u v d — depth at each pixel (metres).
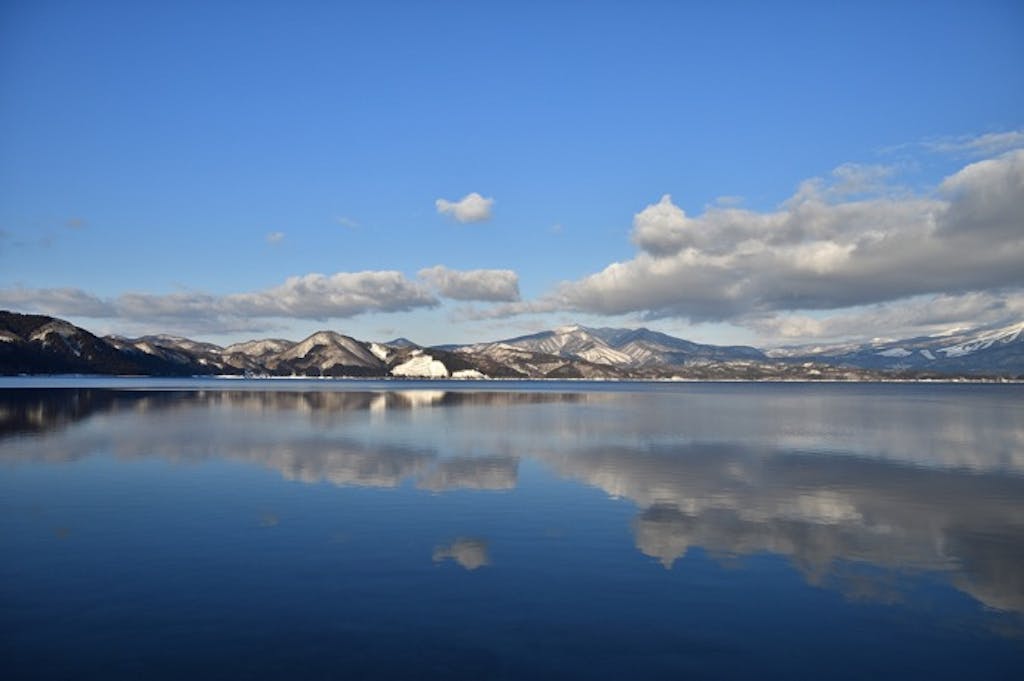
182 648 12.76
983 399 149.12
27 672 11.77
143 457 37.94
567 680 11.67
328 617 14.30
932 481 31.52
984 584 16.64
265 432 52.78
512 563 18.16
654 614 14.62
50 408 77.31
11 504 25.41
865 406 110.31
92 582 16.42
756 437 52.44
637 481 31.06
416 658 12.42
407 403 106.38
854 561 18.50
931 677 11.95
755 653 12.78
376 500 26.36
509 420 69.00
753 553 19.20
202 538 20.55
